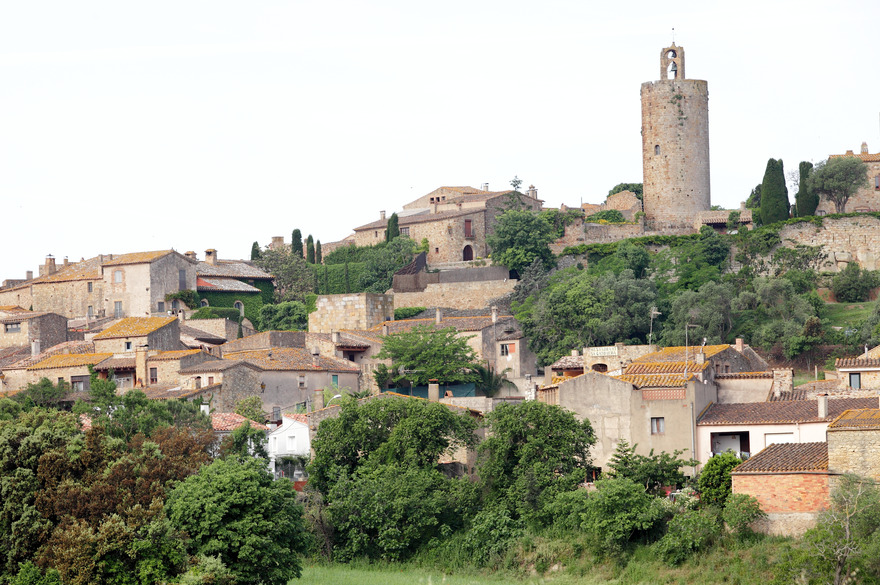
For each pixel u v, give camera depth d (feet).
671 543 268.21
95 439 271.08
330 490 322.14
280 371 409.69
